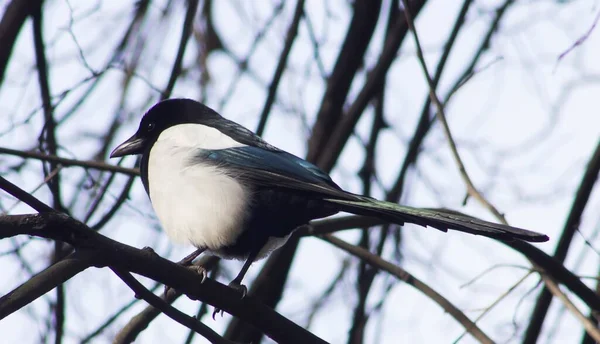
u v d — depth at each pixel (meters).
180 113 10.96
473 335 9.70
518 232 7.81
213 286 7.98
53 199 11.25
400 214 8.56
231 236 9.59
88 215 11.51
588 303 10.06
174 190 9.72
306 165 9.79
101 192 11.45
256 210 9.48
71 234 7.12
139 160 11.61
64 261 7.09
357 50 13.18
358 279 13.30
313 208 9.38
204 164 9.70
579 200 10.73
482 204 9.53
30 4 11.01
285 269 12.45
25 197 6.95
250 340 12.19
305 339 8.20
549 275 9.77
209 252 10.31
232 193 9.49
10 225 6.94
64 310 11.17
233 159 9.70
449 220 8.27
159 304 7.80
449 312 10.38
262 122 12.36
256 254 9.65
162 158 9.92
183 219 9.68
